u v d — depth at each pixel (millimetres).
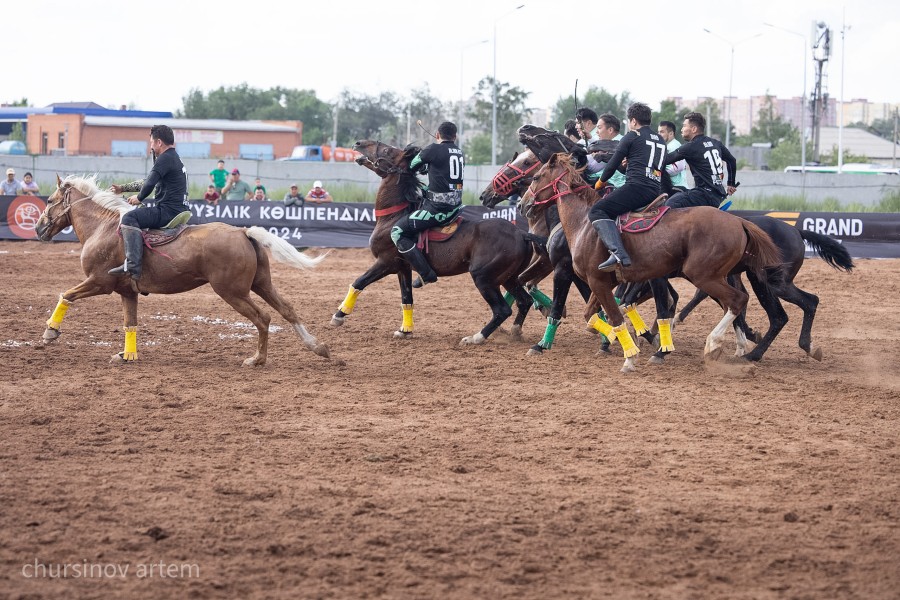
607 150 14336
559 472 8242
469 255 14320
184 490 7574
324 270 25391
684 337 15969
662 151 12312
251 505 7258
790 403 10922
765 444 9156
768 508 7359
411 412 10320
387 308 19016
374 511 7168
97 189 13078
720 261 11789
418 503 7355
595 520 7055
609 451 8891
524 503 7402
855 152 106750
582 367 12922
